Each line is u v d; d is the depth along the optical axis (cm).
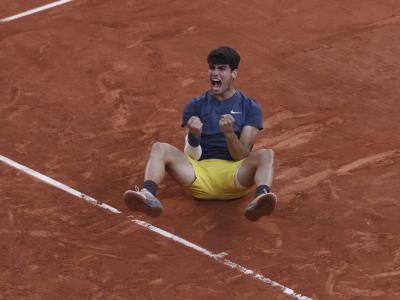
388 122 2969
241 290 2234
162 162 2478
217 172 2528
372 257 2344
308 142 2866
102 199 2603
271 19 3662
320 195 2603
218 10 3741
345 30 3566
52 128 2967
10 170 2744
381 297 2203
